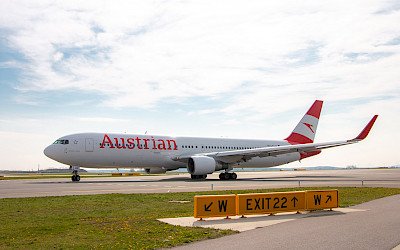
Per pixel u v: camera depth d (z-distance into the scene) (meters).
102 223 11.87
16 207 15.76
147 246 8.65
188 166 37.94
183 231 10.34
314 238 9.25
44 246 8.73
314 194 14.34
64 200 18.27
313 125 50.84
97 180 40.22
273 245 8.52
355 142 36.03
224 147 43.44
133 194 21.25
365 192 22.47
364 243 8.63
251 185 28.88
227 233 10.04
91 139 34.47
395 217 12.70
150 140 37.88
